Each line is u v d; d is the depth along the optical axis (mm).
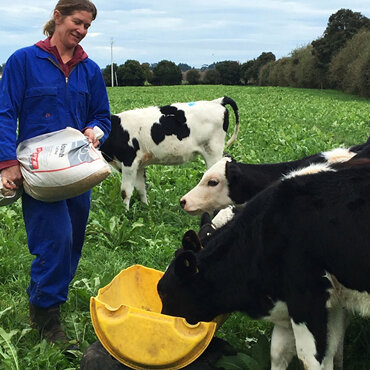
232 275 3652
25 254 6059
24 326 4523
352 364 4078
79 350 4188
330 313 3406
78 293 4941
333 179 3275
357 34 59406
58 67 3963
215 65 109250
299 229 3258
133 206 8211
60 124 4012
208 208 6371
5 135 3797
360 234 3088
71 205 4410
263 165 6141
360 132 18203
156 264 6047
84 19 3889
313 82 68875
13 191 3904
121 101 37094
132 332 3451
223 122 8781
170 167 10992
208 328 3398
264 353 3904
